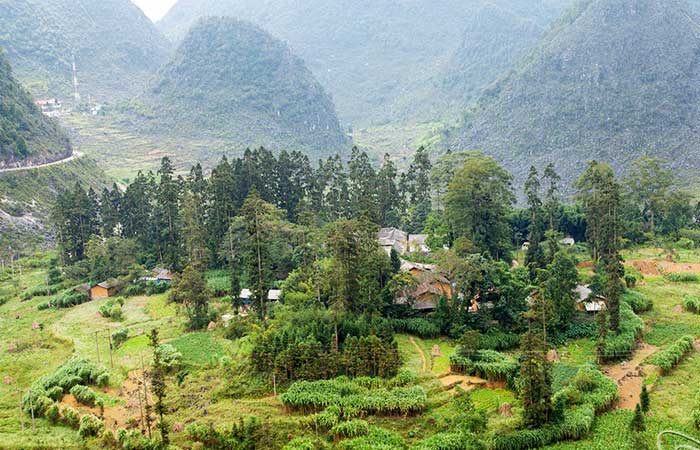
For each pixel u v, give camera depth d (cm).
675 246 14188
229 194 13500
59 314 11150
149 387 7731
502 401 6981
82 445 6456
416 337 9012
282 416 6825
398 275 9412
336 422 6506
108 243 12925
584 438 6231
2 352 9288
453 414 6562
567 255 10388
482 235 11506
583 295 9631
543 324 8231
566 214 14338
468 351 7844
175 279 11112
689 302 9912
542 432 6169
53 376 7888
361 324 8269
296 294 9425
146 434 6581
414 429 6406
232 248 12288
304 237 11825
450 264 9244
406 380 7356
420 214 15088
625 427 6353
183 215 13400
